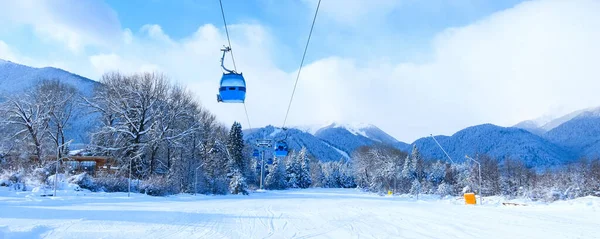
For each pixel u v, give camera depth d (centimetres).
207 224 1539
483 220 1781
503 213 2212
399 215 2048
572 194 5178
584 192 5325
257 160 10744
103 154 4791
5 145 4331
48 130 4669
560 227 1517
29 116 4484
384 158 10362
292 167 12006
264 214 2044
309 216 1966
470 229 1448
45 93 4709
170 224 1504
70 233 1209
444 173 10381
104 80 4891
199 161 5488
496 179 7194
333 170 14125
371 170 10700
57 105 4784
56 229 1279
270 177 10175
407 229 1452
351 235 1300
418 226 1545
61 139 4966
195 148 5719
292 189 10938
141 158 4816
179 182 4831
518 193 5694
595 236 1280
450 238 1227
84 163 4612
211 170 5969
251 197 4866
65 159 4522
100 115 4962
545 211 2405
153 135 4706
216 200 3678
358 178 11294
